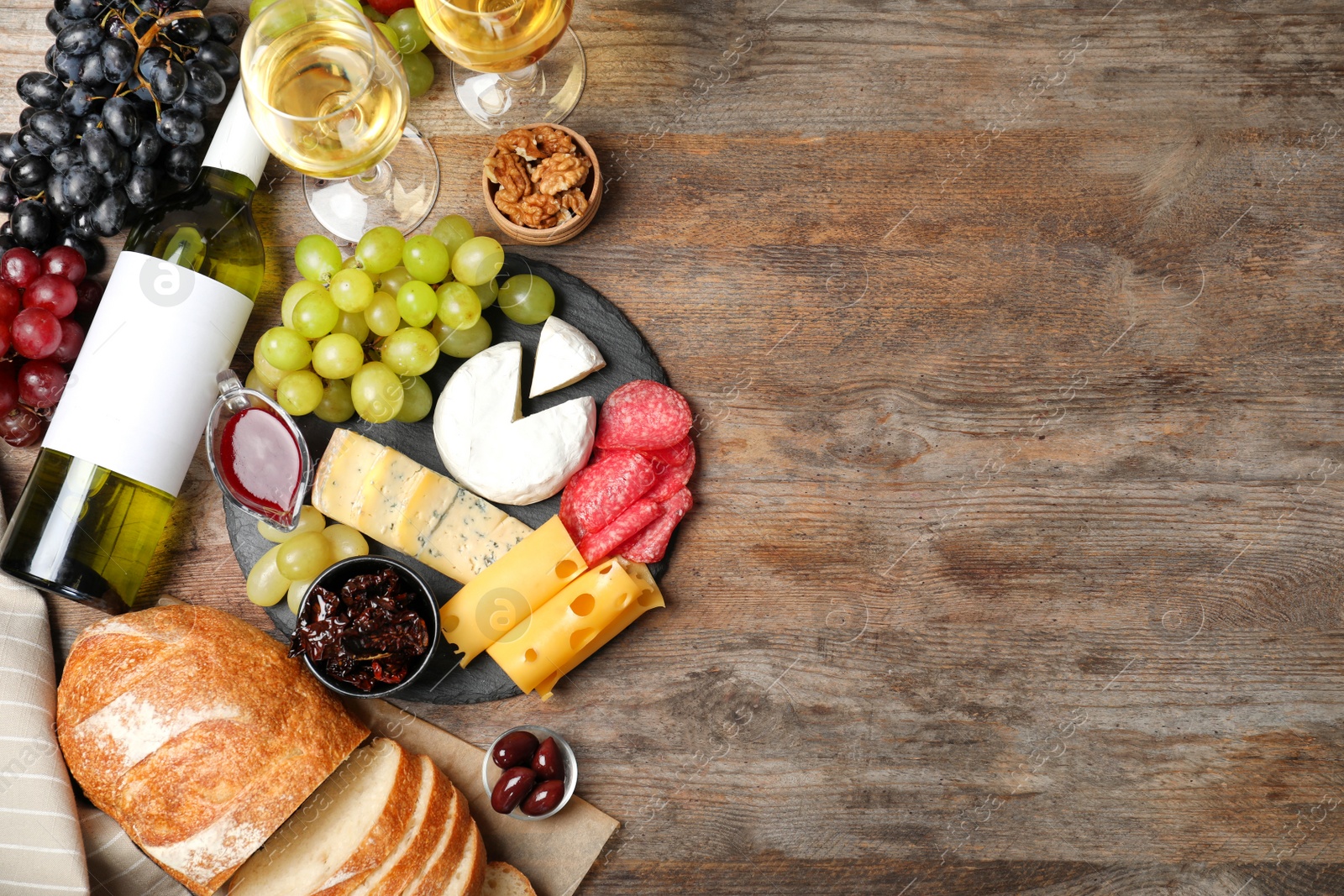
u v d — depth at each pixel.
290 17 0.87
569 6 0.88
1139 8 0.99
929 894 0.96
